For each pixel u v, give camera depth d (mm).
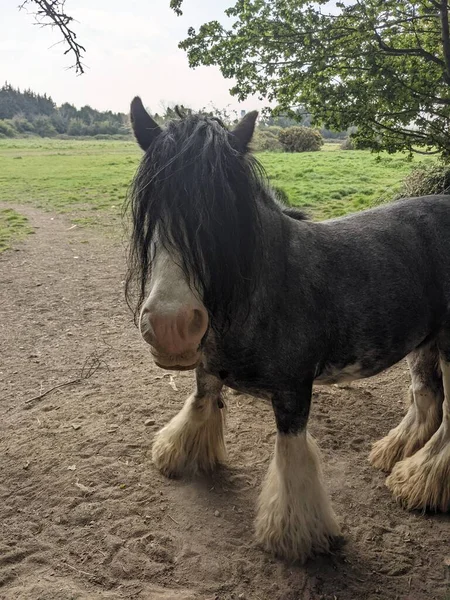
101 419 3512
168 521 2551
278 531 2320
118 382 4086
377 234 2414
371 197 12000
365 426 3439
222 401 2875
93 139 74938
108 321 5590
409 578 2232
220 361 2186
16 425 3482
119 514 2594
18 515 2609
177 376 4176
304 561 2291
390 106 4508
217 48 4840
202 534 2473
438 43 4574
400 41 4625
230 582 2201
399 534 2498
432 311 2471
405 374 4188
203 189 1670
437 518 2600
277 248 2096
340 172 18031
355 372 2408
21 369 4391
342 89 4500
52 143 56281
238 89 4977
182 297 1688
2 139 65750
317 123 4867
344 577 2234
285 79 4773
